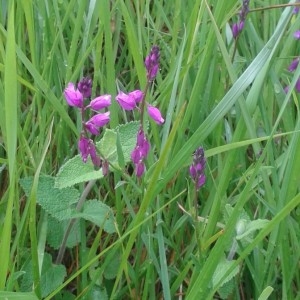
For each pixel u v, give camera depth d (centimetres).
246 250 15
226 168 17
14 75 14
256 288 19
